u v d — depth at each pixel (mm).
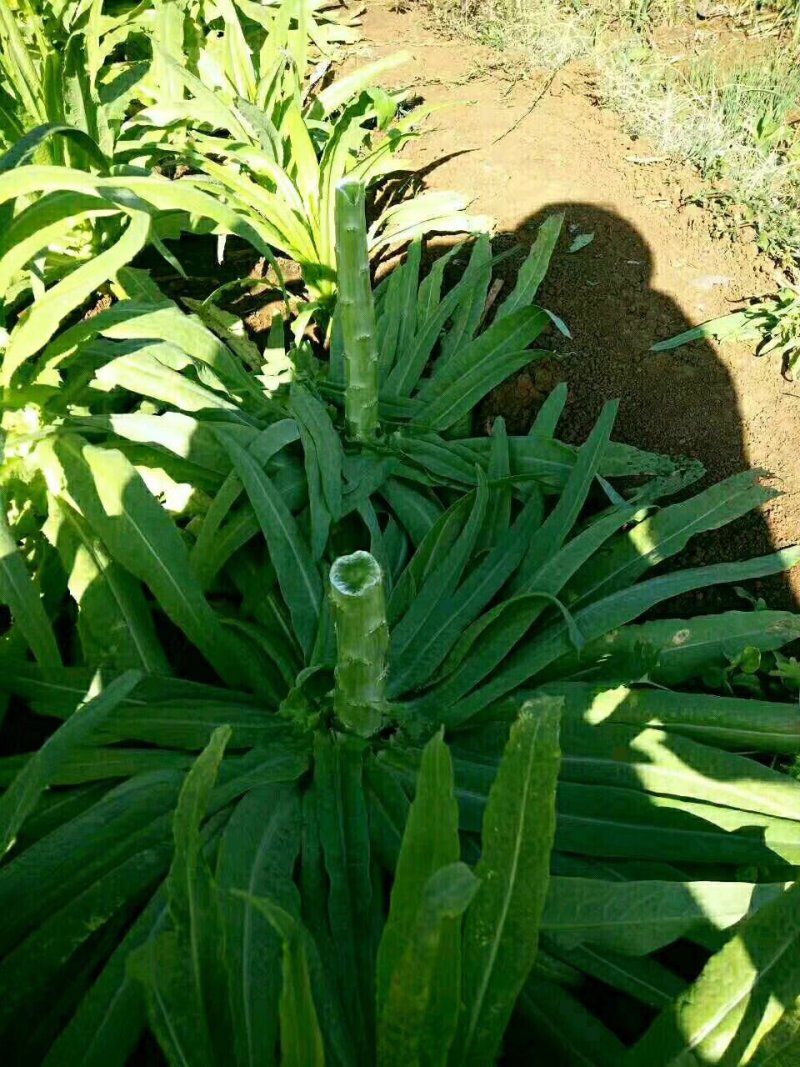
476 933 862
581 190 2373
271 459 1668
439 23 3076
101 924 1046
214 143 2154
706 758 1217
